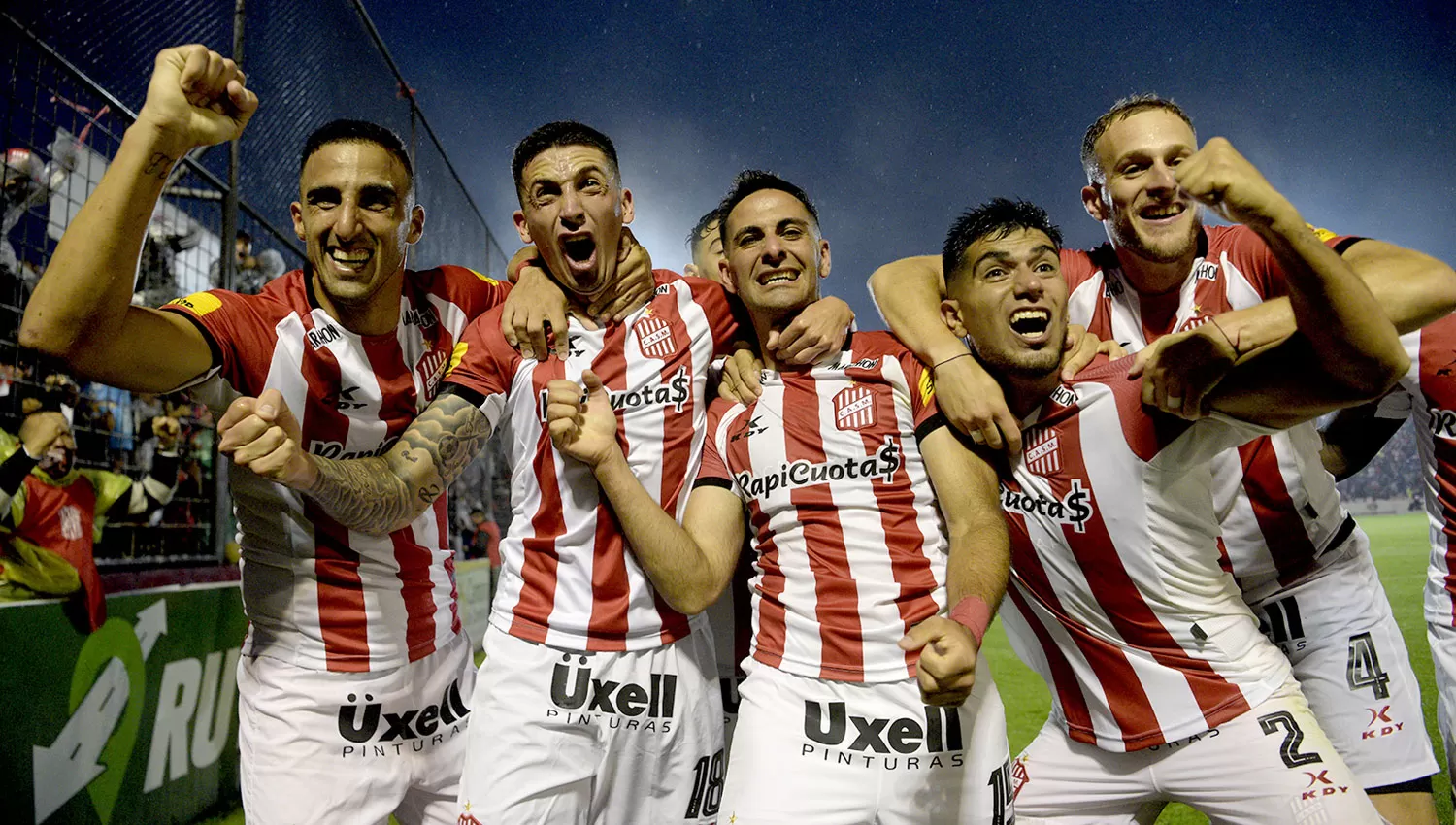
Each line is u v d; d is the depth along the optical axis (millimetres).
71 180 3207
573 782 1859
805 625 1811
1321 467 2295
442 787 2178
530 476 1983
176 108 1474
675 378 2033
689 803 1955
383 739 2068
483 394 1982
